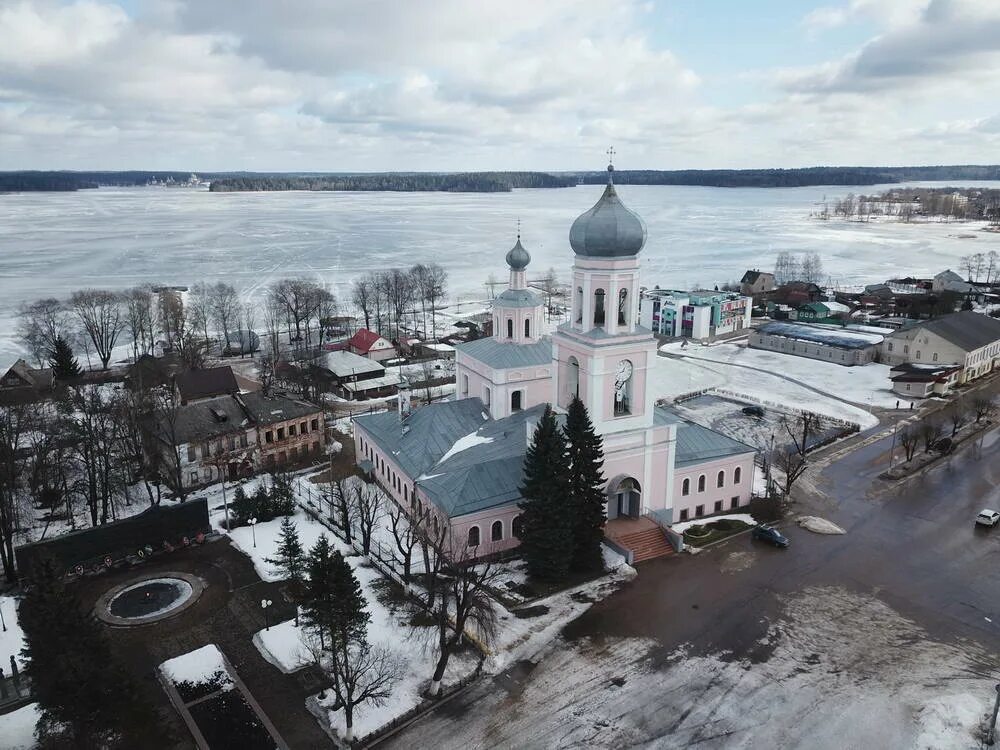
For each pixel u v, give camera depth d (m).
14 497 75.62
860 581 61.94
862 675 50.12
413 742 44.47
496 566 63.94
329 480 85.31
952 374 119.25
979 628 55.47
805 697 47.97
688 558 65.56
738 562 64.94
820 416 106.44
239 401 90.56
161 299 166.00
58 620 42.19
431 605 55.25
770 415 107.81
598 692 48.50
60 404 99.31
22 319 168.38
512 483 66.50
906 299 183.00
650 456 68.81
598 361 63.72
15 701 48.41
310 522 73.94
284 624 56.44
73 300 161.38
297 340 160.75
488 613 54.72
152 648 53.81
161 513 67.62
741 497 76.56
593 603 58.53
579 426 60.69
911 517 74.00
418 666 51.16
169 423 81.38
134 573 64.19
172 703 47.06
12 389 111.69
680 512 72.81
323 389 119.94
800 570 63.59
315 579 45.50
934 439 89.38
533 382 77.88
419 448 74.81
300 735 45.06
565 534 59.62
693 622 56.12
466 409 80.00
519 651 52.72
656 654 52.31
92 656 43.00
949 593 60.22
